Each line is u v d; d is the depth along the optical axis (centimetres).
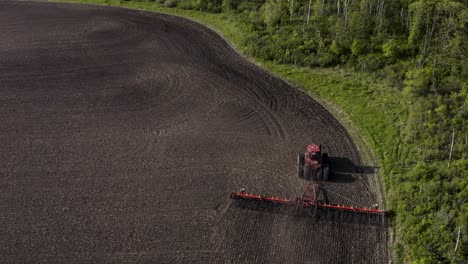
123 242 2666
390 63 4525
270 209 2922
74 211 2883
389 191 3083
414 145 3459
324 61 4691
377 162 3366
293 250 2642
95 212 2878
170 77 4538
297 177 3216
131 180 3158
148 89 4319
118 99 4147
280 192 3078
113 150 3462
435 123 3597
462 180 3023
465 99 3834
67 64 4784
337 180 3194
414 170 3167
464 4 4750
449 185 3008
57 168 3266
